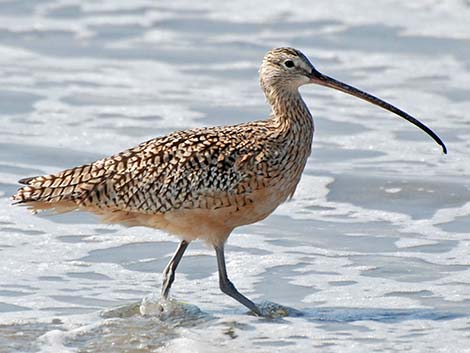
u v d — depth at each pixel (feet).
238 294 56.59
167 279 57.47
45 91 93.45
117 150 80.02
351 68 99.04
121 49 105.29
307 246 64.75
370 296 58.03
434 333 53.42
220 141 56.90
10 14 114.83
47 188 56.80
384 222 68.49
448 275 60.34
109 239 65.82
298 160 58.49
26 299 57.57
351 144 82.23
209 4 117.08
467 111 88.99
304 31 108.27
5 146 80.38
